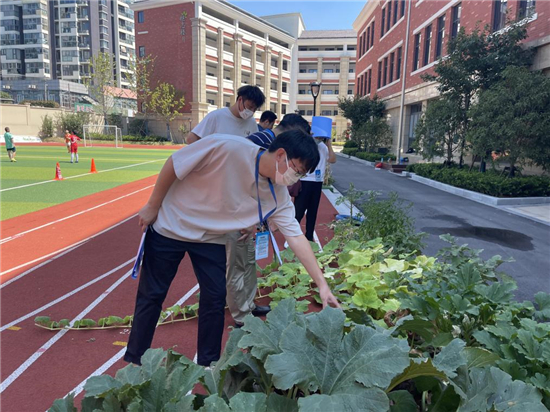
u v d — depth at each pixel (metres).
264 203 2.65
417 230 8.29
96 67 56.09
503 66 13.77
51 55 90.62
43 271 5.48
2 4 87.44
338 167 23.83
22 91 78.50
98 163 22.86
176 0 48.12
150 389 1.86
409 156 25.22
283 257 5.29
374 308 3.57
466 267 3.52
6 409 2.69
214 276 2.86
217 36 51.38
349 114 32.97
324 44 72.44
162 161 24.91
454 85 15.08
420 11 23.75
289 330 1.92
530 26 13.94
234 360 1.94
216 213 2.69
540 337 2.57
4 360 3.28
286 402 1.78
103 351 3.43
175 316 4.08
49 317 4.09
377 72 33.97
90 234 7.57
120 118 54.66
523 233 8.09
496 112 12.23
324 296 2.47
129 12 97.44
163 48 50.56
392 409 1.92
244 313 3.83
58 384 2.97
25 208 9.99
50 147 39.66
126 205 10.51
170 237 2.79
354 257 4.54
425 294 3.16
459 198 12.59
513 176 12.79
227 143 2.51
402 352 1.73
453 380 1.96
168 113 49.41
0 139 42.59
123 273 5.42
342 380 1.76
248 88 3.81
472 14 17.80
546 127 11.20
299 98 73.62
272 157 2.40
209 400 1.71
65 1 87.94
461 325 3.06
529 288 5.14
